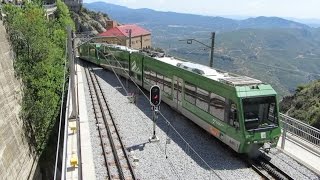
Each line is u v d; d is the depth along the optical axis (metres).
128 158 17.38
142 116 25.05
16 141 27.62
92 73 45.62
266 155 17.08
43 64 37.28
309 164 16.17
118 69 41.25
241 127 16.30
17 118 29.53
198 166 16.61
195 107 21.05
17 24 35.88
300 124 18.31
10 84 30.09
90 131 21.78
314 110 29.23
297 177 15.06
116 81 39.53
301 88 42.03
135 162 17.02
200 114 20.42
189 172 16.03
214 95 18.62
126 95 32.00
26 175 27.59
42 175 31.58
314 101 32.72
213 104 18.80
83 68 51.00
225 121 17.61
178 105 23.81
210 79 19.09
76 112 23.11
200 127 21.55
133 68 35.38
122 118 24.53
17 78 32.72
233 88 16.88
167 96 25.72
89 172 16.03
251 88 16.88
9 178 24.02
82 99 30.75
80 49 60.03
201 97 20.19
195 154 17.95
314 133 17.83
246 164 16.75
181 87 23.03
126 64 37.72
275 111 16.91
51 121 35.34
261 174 15.54
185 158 17.53
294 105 36.94
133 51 36.22
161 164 16.88
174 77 24.16
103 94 32.31
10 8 37.25
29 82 35.47
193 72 21.23
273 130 16.62
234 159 17.33
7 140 25.80
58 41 50.84
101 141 19.83
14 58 33.69
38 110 33.19
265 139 16.52
